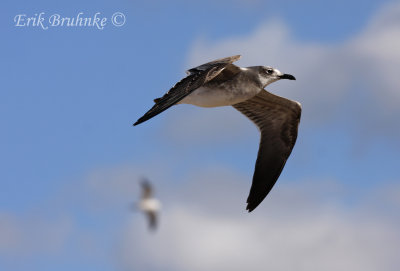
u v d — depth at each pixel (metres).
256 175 18.98
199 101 16.98
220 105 17.19
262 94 18.28
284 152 19.11
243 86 17.16
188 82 14.84
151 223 26.48
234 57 16.62
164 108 14.21
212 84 16.95
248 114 19.05
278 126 19.00
